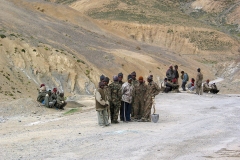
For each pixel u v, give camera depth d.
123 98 14.59
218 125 13.55
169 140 10.91
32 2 72.88
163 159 8.79
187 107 19.38
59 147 10.31
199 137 11.38
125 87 14.60
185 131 12.41
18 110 19.70
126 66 49.81
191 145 10.26
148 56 59.62
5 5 54.91
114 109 14.29
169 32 116.44
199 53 110.62
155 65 54.91
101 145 10.38
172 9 144.50
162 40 114.00
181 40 115.00
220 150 9.67
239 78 62.09
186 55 103.31
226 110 18.05
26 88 30.42
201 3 159.88
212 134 11.88
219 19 148.00
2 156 9.39
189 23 126.44
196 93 27.27
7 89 27.97
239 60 75.31
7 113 19.16
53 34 50.25
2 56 33.16
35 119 17.50
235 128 12.98
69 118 16.84
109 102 14.23
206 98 24.67
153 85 14.89
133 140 10.95
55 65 36.59
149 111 14.89
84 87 36.50
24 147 10.46
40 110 20.28
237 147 10.01
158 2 148.12
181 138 11.23
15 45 35.34
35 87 31.75
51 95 21.55
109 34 78.62
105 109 13.77
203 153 9.36
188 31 118.56
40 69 34.69
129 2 139.25
